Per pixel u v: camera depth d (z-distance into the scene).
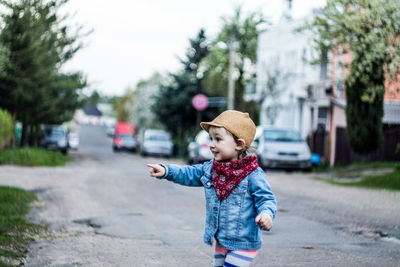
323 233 7.00
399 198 11.06
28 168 17.84
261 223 2.90
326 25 15.54
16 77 19.33
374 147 18.72
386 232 7.12
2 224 6.74
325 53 16.52
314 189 12.96
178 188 12.98
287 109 32.88
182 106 45.81
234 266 3.10
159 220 7.95
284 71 33.03
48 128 34.69
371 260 5.42
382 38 13.81
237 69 46.28
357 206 9.77
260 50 38.28
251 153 3.27
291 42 33.00
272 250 5.86
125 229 7.12
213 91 46.94
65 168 18.98
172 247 5.97
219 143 3.13
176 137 48.62
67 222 7.57
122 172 17.55
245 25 44.56
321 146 25.80
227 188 3.13
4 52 16.36
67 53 19.47
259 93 35.19
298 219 8.20
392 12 13.80
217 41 46.03
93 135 96.56
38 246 5.81
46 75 20.00
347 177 16.31
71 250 5.69
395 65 14.00
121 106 95.62
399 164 17.30
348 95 18.50
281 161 18.50
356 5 14.66
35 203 9.29
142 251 5.72
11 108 21.64
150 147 40.03
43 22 17.36
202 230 7.14
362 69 14.54
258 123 37.56
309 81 29.95
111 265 5.05
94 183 13.46
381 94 16.69
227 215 3.12
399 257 5.60
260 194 3.06
